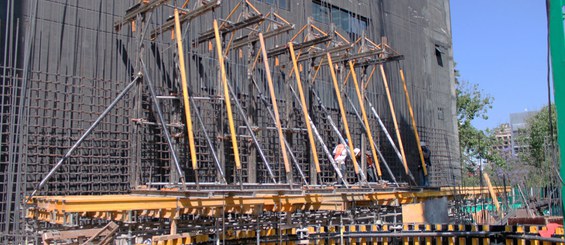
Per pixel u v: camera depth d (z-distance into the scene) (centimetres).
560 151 601
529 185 2003
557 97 598
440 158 2758
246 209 1156
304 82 1988
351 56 1914
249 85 1600
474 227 1246
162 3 1290
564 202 603
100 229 1016
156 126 1476
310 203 1302
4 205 1198
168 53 1566
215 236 1135
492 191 1841
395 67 2530
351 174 2072
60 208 934
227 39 1727
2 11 1244
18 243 1105
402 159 1944
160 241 1013
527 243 1166
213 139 1609
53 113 1292
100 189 1351
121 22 1404
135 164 1321
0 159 1188
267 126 1797
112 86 1419
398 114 2484
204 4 1326
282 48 1770
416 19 2795
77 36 1363
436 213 1800
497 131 5819
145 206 998
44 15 1302
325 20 2241
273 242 1278
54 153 1278
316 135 1772
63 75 1277
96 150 1359
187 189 1130
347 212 1509
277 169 1827
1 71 1224
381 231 1341
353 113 2211
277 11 1948
